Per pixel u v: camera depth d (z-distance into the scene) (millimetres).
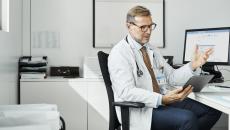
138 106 1702
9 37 2617
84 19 3293
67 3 3277
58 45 3289
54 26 3277
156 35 3322
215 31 2604
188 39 2834
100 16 3285
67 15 3283
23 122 1609
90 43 3311
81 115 3033
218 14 3363
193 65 2191
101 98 3039
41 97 2996
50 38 3277
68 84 3014
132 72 1927
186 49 2844
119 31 3299
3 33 2383
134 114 1836
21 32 3195
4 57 2420
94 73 3029
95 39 3293
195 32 2777
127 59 1924
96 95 3035
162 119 1799
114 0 3283
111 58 1916
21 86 2982
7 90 2539
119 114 1875
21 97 2984
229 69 3309
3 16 2615
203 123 2092
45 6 3260
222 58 2527
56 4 3268
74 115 3027
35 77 3004
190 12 3346
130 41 2016
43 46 3275
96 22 3285
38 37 3266
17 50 2986
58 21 3277
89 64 3025
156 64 2215
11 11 2707
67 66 3266
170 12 3334
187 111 1791
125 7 3295
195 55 2271
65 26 3287
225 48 2512
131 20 1983
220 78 2670
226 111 1494
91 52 3312
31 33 3256
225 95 1840
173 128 1779
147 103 1795
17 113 1616
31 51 3268
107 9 3285
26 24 3248
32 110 1714
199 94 1892
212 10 3359
